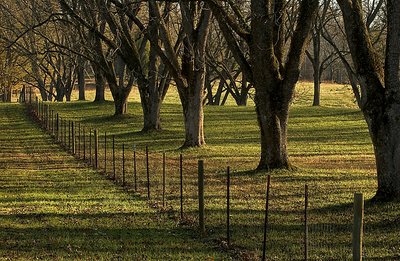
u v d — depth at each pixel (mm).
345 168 18812
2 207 12930
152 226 11078
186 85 24547
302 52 17359
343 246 9586
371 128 12656
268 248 9484
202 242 9898
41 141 27641
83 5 30250
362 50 12773
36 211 12438
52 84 70750
